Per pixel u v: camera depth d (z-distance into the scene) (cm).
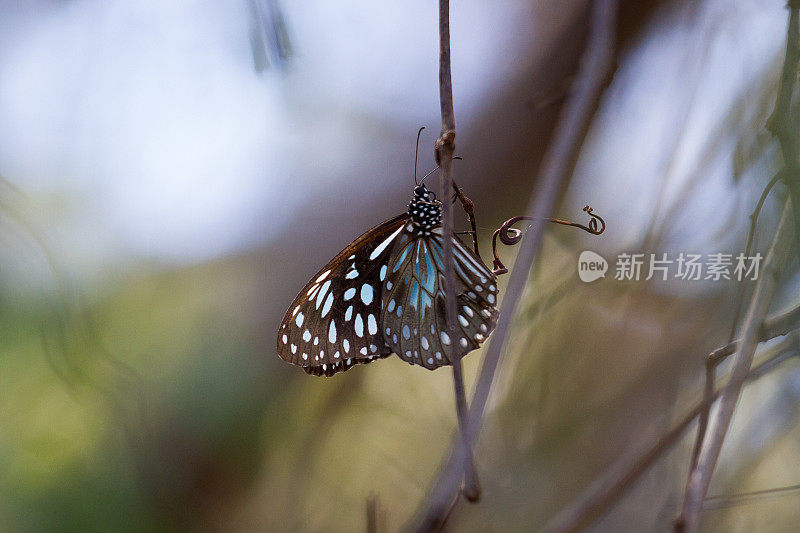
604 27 49
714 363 49
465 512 56
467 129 63
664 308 54
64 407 64
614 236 56
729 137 54
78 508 64
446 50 48
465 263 55
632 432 55
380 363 64
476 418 47
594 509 48
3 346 63
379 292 56
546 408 56
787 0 50
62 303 63
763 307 48
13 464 64
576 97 49
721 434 46
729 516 54
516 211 62
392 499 61
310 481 64
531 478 56
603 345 55
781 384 54
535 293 56
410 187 63
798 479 54
